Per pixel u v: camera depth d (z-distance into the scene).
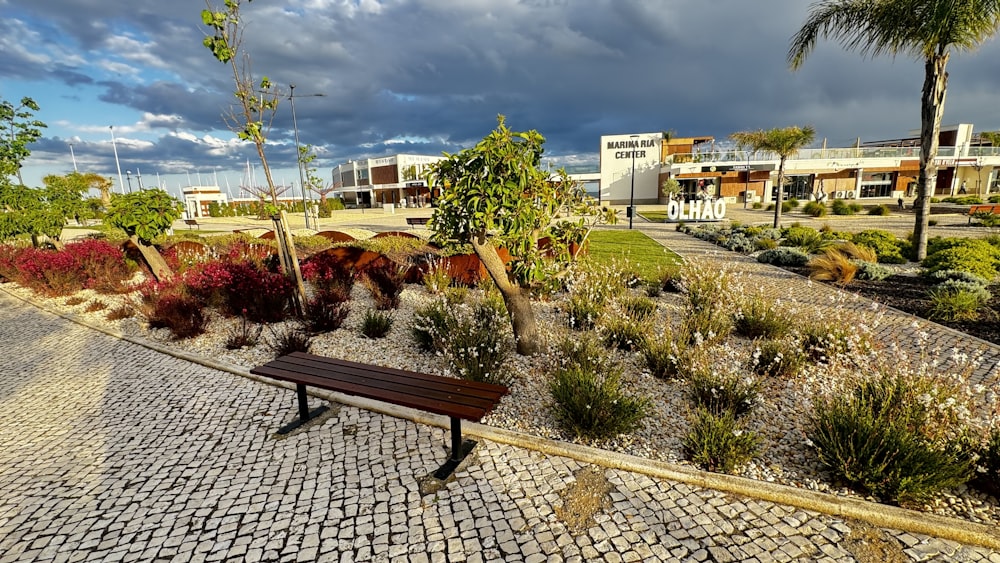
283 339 5.29
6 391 4.65
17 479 3.08
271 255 9.68
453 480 2.91
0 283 11.36
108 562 2.31
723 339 5.15
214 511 2.68
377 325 5.59
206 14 4.95
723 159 37.19
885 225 19.69
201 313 6.37
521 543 2.36
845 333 4.57
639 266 9.95
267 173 5.96
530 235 4.32
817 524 2.43
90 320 7.26
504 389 3.15
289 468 3.10
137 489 2.92
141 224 8.65
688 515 2.53
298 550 2.36
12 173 15.01
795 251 10.76
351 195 77.19
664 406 3.75
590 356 4.29
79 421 3.91
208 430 3.67
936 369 4.26
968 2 7.47
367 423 3.70
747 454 2.90
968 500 2.55
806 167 35.84
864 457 2.63
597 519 2.52
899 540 2.31
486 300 6.23
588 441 3.27
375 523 2.54
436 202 4.35
